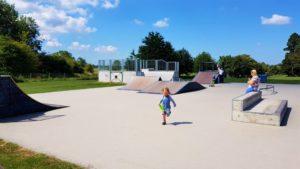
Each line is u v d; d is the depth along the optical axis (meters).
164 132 7.55
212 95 16.77
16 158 5.46
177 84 19.20
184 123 8.71
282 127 8.07
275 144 6.38
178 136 7.13
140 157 5.55
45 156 5.57
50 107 11.65
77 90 21.03
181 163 5.21
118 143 6.53
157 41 62.81
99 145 6.38
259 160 5.35
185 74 71.00
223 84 26.33
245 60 67.69
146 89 19.22
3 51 46.66
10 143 6.56
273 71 76.38
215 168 4.96
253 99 10.42
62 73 64.69
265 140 6.72
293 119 9.22
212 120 9.16
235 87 22.77
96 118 9.63
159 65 36.25
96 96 16.61
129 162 5.27
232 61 67.56
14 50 48.03
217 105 12.59
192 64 71.25
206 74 28.39
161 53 62.62
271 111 8.77
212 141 6.65
